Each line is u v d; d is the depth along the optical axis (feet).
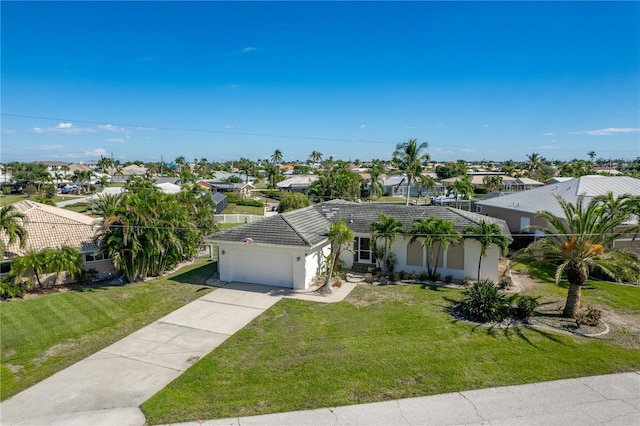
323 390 39.34
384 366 43.75
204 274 82.89
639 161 453.58
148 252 76.18
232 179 334.24
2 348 49.37
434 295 67.46
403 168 170.71
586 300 64.75
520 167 435.53
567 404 37.19
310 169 532.32
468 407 36.81
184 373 42.98
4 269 71.67
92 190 314.55
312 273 74.95
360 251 85.15
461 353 46.55
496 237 71.36
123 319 58.59
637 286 72.43
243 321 57.26
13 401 38.17
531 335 51.26
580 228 55.57
